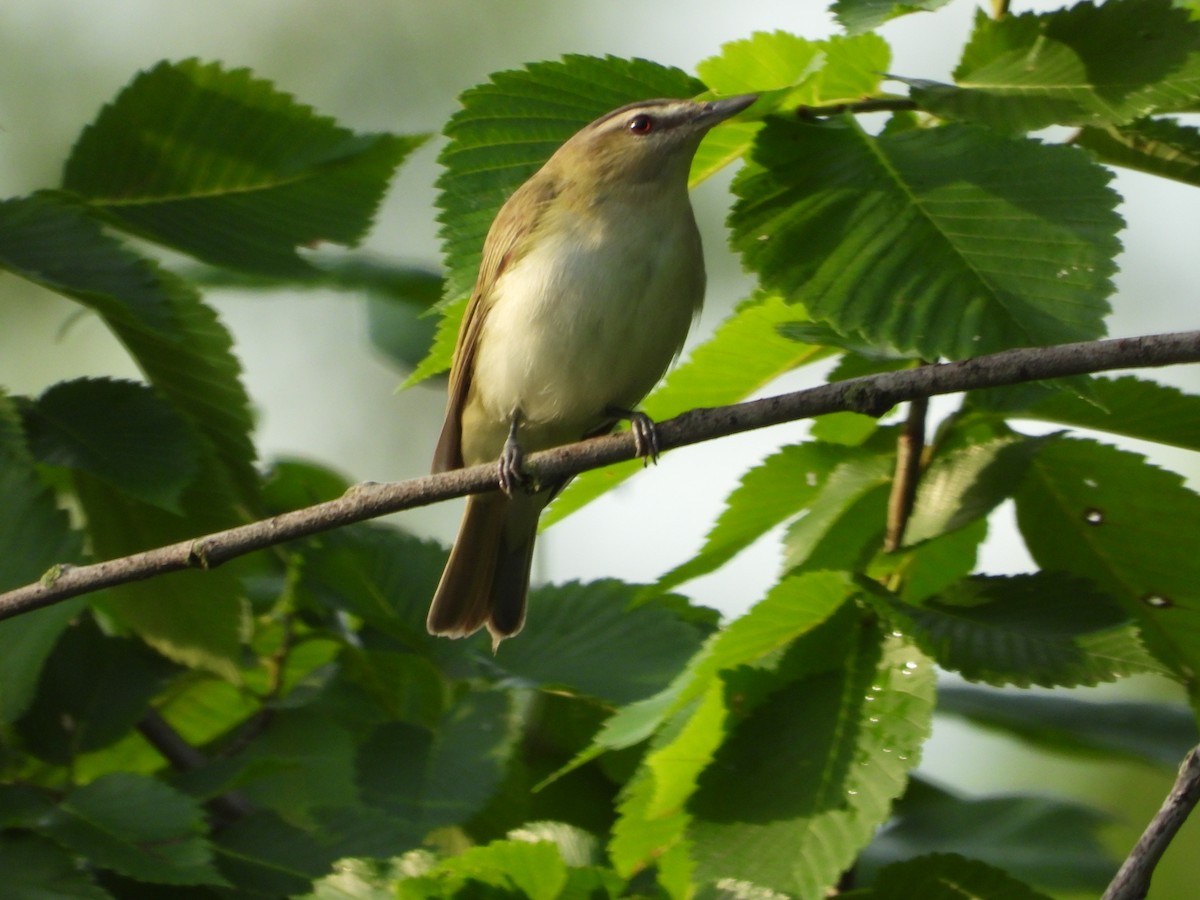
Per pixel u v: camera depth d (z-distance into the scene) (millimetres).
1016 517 7027
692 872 5965
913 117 7281
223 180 9062
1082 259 6164
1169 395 6660
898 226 6410
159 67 8758
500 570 9758
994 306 6137
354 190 9227
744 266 6480
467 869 6301
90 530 8484
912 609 6070
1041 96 6680
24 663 7395
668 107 8969
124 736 8227
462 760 7738
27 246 7852
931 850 8383
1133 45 6648
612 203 9156
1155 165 7215
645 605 8852
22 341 15406
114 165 8930
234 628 8445
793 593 6168
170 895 7305
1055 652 5762
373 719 8711
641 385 9562
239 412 8461
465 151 7305
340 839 7465
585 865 6754
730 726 6246
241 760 7969
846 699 6129
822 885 5738
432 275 11031
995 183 6438
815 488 7250
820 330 6652
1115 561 6895
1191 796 5402
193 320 8180
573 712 8914
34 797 7156
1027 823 8523
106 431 7926
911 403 6762
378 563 9305
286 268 9094
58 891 6676
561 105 7254
